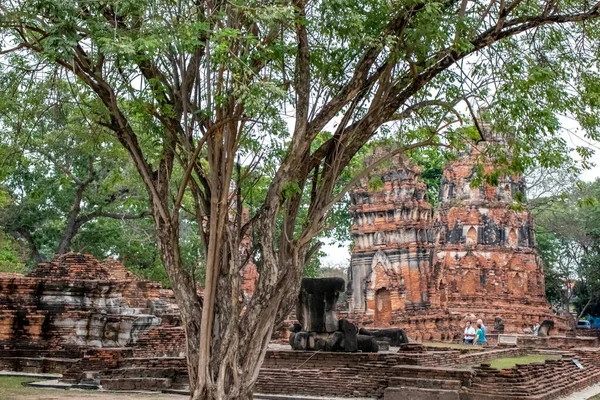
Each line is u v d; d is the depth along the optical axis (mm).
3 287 29172
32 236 49312
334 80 14719
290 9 12688
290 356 23906
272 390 21266
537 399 18453
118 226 52625
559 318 59469
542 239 72562
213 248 13609
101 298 30391
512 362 29672
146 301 36375
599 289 68625
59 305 29359
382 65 14914
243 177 14820
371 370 21766
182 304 14109
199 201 14898
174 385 21812
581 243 67062
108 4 13164
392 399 19062
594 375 28844
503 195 59656
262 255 14000
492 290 57000
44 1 12359
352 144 14805
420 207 55344
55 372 27000
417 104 15492
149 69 14312
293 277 14109
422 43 13945
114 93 14672
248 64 13484
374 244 56469
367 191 57312
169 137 14352
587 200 17609
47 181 44344
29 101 16672
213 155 13750
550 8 15391
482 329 45188
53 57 12469
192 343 13938
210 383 13461
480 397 18672
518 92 15023
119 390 21734
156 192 14367
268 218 14008
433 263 54156
